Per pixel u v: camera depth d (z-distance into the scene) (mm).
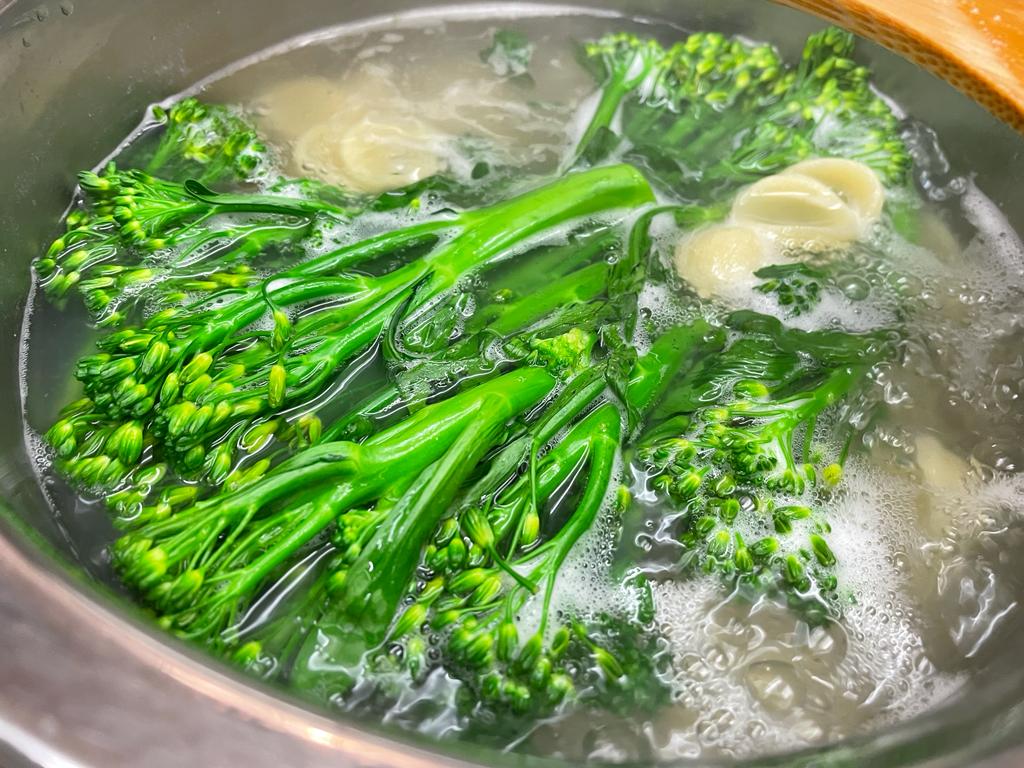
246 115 191
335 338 138
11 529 104
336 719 92
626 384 140
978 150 181
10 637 89
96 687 86
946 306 162
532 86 205
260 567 110
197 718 86
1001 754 94
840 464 137
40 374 141
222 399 122
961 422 145
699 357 148
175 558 107
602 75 206
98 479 121
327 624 111
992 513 134
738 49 206
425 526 120
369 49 212
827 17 186
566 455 130
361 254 153
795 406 140
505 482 128
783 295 161
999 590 126
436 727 105
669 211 173
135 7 175
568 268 162
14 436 133
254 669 106
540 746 106
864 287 164
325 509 116
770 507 130
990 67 166
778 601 123
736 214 174
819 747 110
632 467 133
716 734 111
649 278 162
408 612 112
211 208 159
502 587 117
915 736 107
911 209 179
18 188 157
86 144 177
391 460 121
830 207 170
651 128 193
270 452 128
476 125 194
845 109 195
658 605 120
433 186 175
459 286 158
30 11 156
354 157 181
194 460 121
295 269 147
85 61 172
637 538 126
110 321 145
